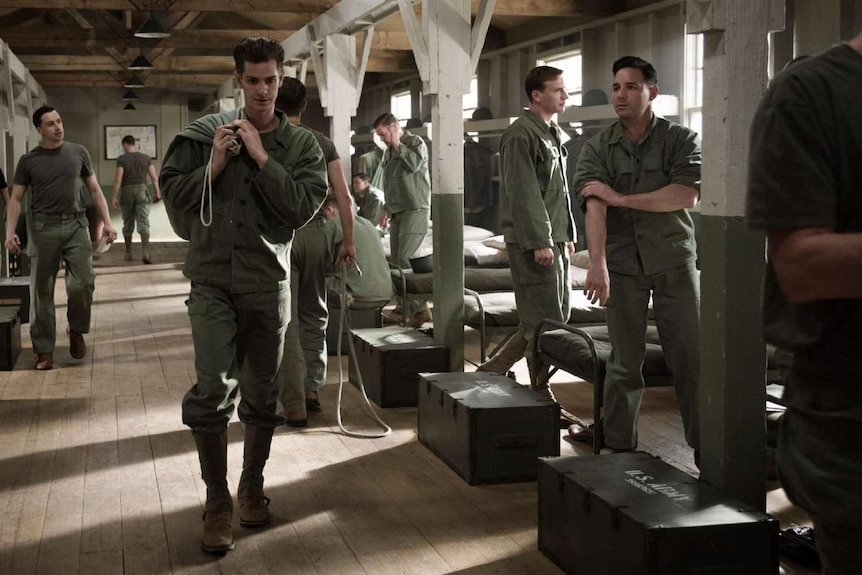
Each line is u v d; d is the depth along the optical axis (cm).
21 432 524
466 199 1269
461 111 601
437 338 606
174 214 361
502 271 783
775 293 189
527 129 527
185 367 702
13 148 1239
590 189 421
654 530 283
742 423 336
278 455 479
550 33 1230
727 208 329
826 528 182
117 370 691
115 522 390
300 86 488
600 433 441
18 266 1060
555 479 342
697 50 952
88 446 497
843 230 176
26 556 356
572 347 471
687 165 412
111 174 2170
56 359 731
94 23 1842
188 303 362
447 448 461
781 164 174
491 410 430
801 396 184
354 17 902
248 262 354
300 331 552
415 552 359
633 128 426
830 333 177
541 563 348
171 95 2186
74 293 707
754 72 328
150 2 1129
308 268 537
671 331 425
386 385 573
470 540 370
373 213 1009
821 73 175
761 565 292
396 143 857
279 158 359
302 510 403
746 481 338
